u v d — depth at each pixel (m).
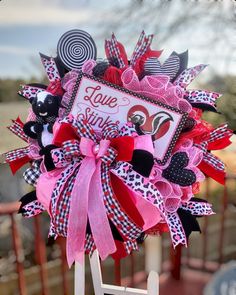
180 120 0.77
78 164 0.76
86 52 0.83
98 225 0.72
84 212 0.71
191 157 0.80
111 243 0.72
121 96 0.77
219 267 2.83
